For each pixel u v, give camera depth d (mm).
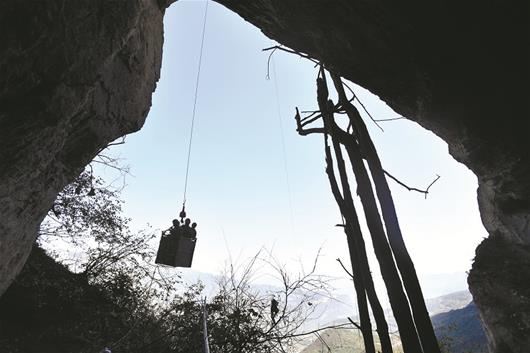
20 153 2969
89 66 3373
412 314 1885
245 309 6043
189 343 6121
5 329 5984
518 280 8211
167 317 6875
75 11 2979
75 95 3328
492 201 9172
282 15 6137
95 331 7027
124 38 3777
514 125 6332
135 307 7691
